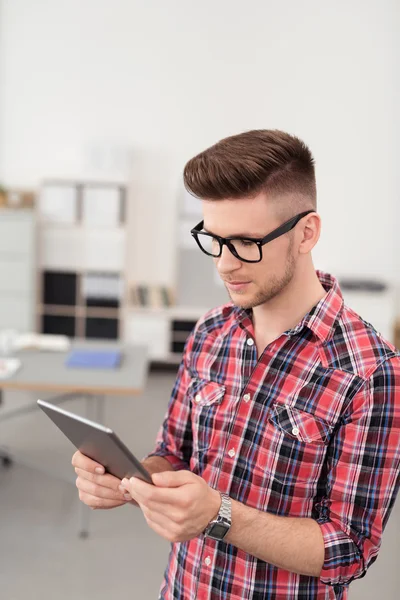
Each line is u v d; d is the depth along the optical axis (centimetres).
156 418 507
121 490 119
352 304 582
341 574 109
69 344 404
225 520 107
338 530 111
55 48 607
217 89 607
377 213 615
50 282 604
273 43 600
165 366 643
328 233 620
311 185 114
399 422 111
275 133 112
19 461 387
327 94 603
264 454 119
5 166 622
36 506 369
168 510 105
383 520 113
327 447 116
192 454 134
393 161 607
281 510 118
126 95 611
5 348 379
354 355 116
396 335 608
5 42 607
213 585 123
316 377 118
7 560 316
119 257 599
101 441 106
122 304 605
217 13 598
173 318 609
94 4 600
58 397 475
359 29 593
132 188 622
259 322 127
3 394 549
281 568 114
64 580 302
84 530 341
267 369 122
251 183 106
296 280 119
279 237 110
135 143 617
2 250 583
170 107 612
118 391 315
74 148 619
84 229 595
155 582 305
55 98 614
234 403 125
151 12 600
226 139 114
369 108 602
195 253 614
